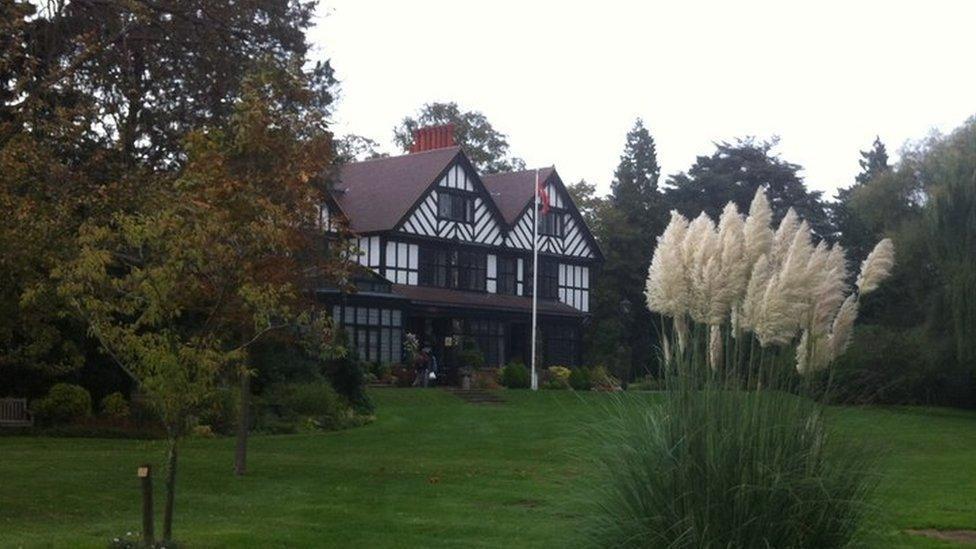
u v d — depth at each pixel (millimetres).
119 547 10453
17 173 13812
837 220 53375
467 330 46250
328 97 25312
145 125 22453
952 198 34156
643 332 54062
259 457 20391
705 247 8859
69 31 20219
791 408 8516
